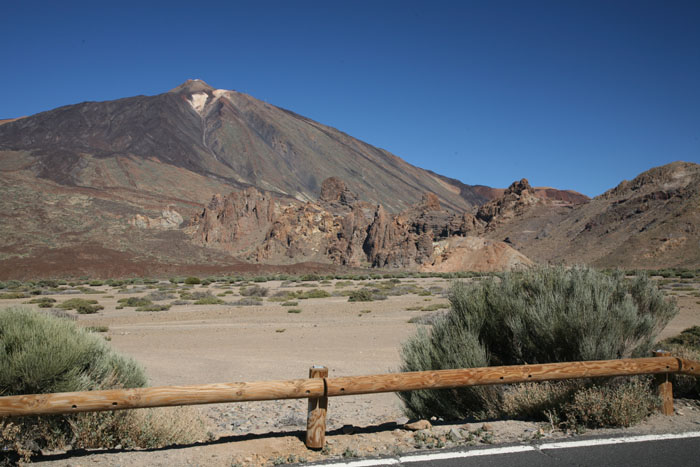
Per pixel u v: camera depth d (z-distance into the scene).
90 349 6.11
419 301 38.28
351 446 4.86
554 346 6.40
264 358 15.74
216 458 4.59
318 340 19.61
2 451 4.72
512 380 5.20
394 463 4.38
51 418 5.06
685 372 5.62
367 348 17.31
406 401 6.82
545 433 5.15
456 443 4.88
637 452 4.59
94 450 4.99
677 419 5.50
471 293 7.36
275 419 8.30
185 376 12.84
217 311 33.94
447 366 6.50
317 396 4.75
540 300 6.76
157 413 5.85
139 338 21.27
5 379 5.18
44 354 5.39
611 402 5.33
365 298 39.81
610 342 6.10
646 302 7.26
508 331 6.98
